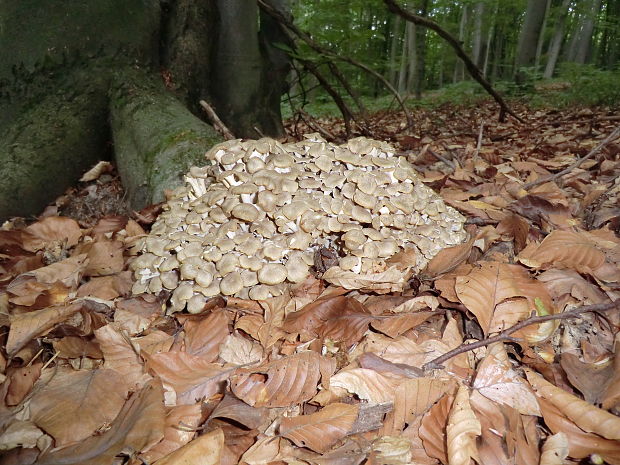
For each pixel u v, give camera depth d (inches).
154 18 38.7
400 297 19.8
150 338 18.8
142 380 16.6
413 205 21.4
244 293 19.9
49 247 28.1
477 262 20.8
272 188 20.1
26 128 33.9
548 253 21.5
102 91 36.0
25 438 14.5
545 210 27.5
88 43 35.5
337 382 15.9
